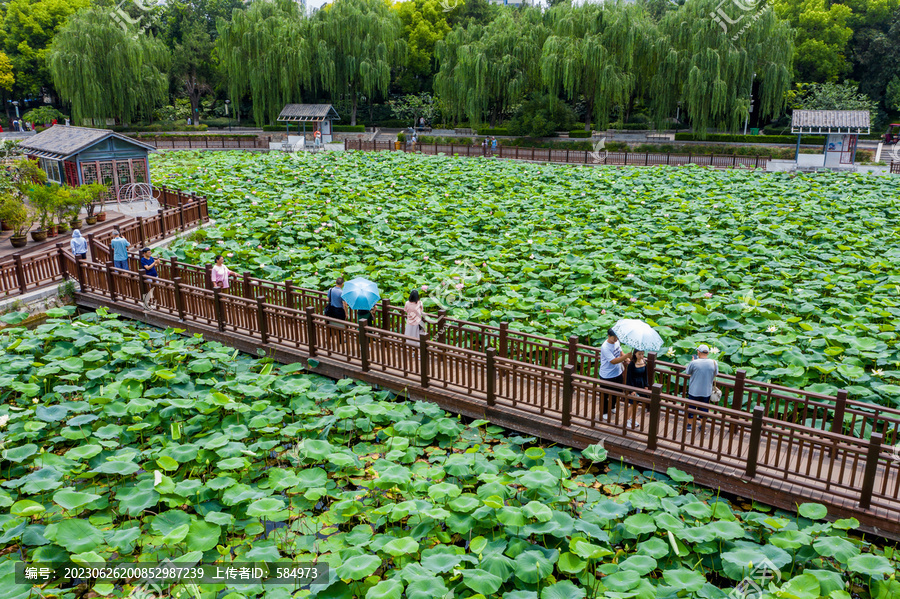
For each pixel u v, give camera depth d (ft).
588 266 54.19
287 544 23.35
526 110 156.25
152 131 172.14
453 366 37.04
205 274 46.14
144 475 27.14
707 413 26.61
